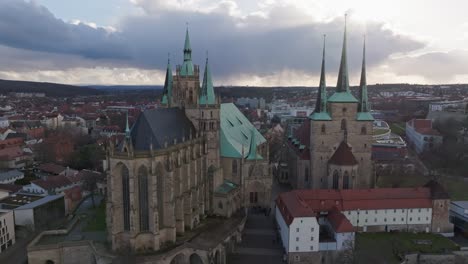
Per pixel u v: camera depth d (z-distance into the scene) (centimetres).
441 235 12281
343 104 14625
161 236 10400
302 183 15825
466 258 10919
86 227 12256
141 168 9875
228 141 14450
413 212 12388
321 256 10819
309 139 16300
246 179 14212
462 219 12825
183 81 14138
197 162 12338
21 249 11994
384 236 12056
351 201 12338
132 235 9806
